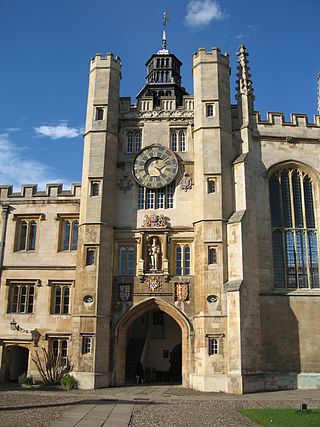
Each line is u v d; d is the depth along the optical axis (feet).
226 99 113.50
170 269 105.09
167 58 160.76
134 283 104.32
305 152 114.01
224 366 94.17
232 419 58.13
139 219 109.29
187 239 106.52
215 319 96.89
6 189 120.57
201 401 76.23
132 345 131.85
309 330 102.06
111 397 79.97
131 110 116.67
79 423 54.19
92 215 106.01
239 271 98.32
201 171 107.34
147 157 112.47
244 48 119.44
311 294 103.91
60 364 105.70
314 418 56.49
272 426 51.93
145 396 82.38
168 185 111.34
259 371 95.09
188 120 115.34
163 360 130.21
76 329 99.60
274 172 113.29
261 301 102.47
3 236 117.19
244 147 111.34
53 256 114.93
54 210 118.11
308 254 109.19
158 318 133.28
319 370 100.27
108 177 109.50
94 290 101.09
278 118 115.75
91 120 113.70
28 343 109.50
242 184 105.81
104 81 116.06
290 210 111.65
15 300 113.70
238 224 100.94
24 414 59.67
